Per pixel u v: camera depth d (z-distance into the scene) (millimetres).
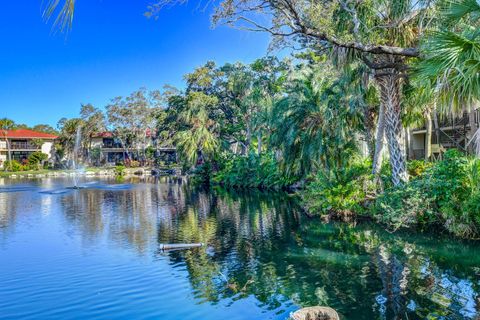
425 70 5863
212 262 10516
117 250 12117
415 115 17406
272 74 40906
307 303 7457
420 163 18484
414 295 7566
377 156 16859
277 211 20047
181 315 7168
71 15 2105
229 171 39500
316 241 12633
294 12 7293
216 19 7930
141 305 7668
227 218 18203
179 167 61094
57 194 30438
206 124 47906
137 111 70062
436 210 13219
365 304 7246
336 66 9391
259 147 42062
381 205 13906
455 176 12750
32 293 8414
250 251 11617
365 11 9344
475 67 5281
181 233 14727
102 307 7621
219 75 50594
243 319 6914
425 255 10297
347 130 20875
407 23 9875
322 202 17047
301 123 23094
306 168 23438
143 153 72938
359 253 10836
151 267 10164
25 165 65188
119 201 25656
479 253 10312
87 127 72938
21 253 11875
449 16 6250
